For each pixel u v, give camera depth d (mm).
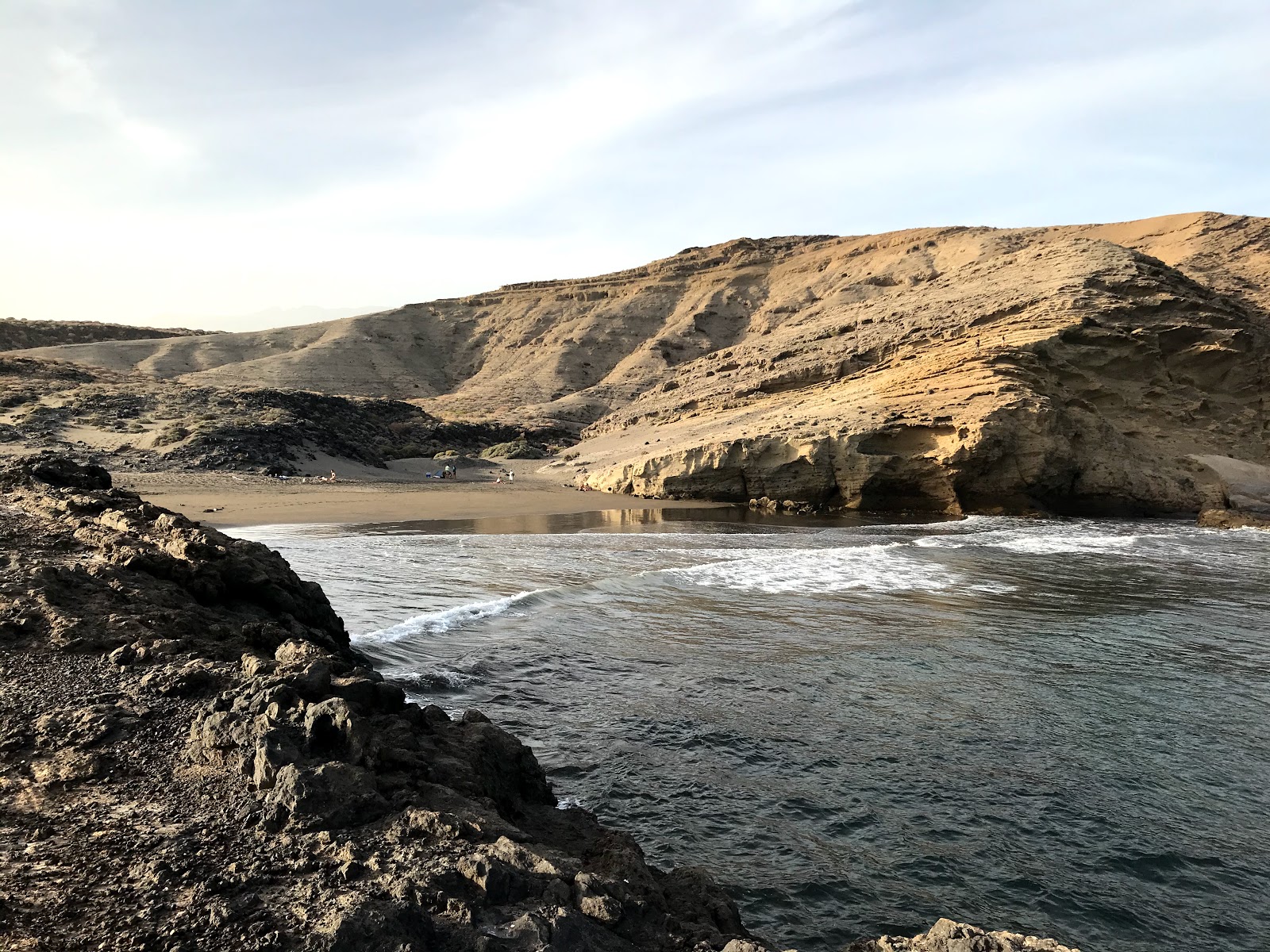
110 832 5613
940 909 7363
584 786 9305
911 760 10328
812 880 7703
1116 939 7074
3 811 5828
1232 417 49156
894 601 19062
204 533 12469
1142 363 48625
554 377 123562
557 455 74000
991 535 33062
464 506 40781
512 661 13539
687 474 46719
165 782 6316
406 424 80375
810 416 47312
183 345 129875
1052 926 7215
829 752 10477
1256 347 50781
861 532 33312
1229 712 12289
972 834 8625
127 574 10914
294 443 58031
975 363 45656
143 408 59969
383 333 145125
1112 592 20875
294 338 142500
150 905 4852
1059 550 28719
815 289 124688
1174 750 10875
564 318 145750
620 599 18500
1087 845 8500
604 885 5617
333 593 18188
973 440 40188
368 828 5848
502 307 156375
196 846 5473
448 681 12383
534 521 35812
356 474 57844
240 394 66375
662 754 10242
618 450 61562
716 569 22562
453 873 5281
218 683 8031
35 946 4453
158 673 8148
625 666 13602
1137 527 37406
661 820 8664
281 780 6059
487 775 7535
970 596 19922
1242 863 8273
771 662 14016
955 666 14195
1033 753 10664
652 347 124188
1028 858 8211
